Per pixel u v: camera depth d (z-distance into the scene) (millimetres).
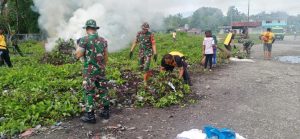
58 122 6777
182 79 9680
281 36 48938
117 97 8414
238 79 11633
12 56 19406
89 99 6703
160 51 20078
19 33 41156
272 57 20016
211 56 13398
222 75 12414
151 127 6633
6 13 36688
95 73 6691
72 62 15375
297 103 8492
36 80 10102
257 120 7113
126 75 10984
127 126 6668
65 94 8203
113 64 13750
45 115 6949
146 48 10992
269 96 9188
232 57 18359
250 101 8641
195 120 7078
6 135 6117
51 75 10852
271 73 13109
